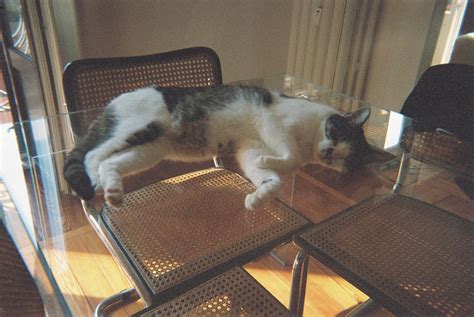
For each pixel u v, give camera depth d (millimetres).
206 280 746
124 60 1180
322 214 910
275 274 805
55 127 962
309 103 1016
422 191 995
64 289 819
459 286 743
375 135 1101
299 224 884
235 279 753
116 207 814
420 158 1086
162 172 946
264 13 2160
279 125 878
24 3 1413
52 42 1508
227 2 2020
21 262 680
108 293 936
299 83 1294
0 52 1728
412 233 872
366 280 756
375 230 876
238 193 973
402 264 790
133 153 806
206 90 958
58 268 850
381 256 807
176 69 1257
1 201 946
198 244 829
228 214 911
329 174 974
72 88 1105
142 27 1825
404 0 1994
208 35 2049
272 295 741
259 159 806
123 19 1753
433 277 761
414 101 1283
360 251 819
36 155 946
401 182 1009
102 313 901
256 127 895
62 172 857
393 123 1168
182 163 975
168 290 718
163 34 1903
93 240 940
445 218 919
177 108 865
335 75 2137
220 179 1013
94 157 800
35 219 902
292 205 926
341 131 915
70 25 1614
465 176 1056
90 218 911
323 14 2043
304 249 835
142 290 728
